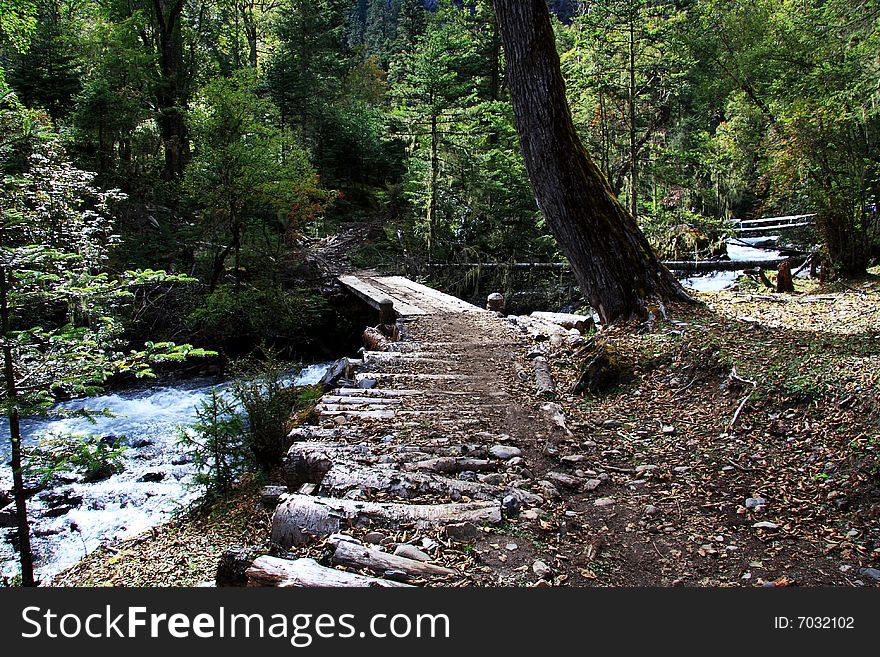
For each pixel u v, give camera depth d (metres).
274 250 18.86
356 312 17.48
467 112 19.81
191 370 15.15
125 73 19.86
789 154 12.95
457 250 20.52
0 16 12.56
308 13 30.67
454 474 4.58
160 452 9.50
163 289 16.78
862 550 3.38
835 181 12.72
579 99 21.27
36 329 4.16
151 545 5.45
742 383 5.77
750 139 23.30
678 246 19.64
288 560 3.29
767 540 3.58
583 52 19.56
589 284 8.88
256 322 15.88
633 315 8.54
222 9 32.47
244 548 3.90
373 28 67.62
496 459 4.85
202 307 15.73
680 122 24.53
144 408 12.30
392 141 28.17
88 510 7.27
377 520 3.72
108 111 18.58
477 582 3.14
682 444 5.12
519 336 9.75
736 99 24.28
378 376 7.48
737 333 7.32
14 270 4.12
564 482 4.41
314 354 17.23
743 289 12.20
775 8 24.88
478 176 20.41
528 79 8.33
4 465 8.97
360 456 4.79
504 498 4.04
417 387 7.09
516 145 22.00
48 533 6.67
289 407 7.36
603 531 3.76
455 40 22.52
